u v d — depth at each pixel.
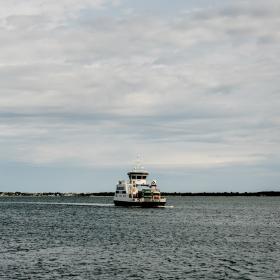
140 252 68.44
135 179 191.12
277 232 101.94
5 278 50.03
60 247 73.38
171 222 129.00
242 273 53.50
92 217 151.62
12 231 101.50
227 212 198.12
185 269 55.56
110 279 49.94
